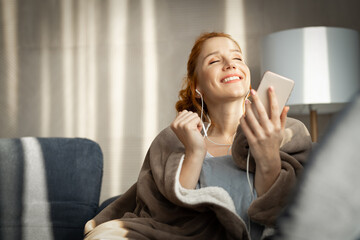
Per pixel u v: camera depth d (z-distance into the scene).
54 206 1.60
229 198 1.04
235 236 1.02
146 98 2.99
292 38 2.18
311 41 2.15
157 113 2.97
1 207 1.58
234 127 1.35
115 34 3.07
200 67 1.37
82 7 3.13
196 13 2.96
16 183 1.61
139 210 1.27
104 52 3.07
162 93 2.97
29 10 3.19
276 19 2.85
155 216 1.16
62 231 1.57
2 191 1.60
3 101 3.15
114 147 2.99
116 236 0.99
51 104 3.10
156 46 3.01
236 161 1.13
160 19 3.02
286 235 0.35
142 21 3.04
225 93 1.28
